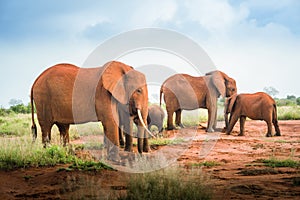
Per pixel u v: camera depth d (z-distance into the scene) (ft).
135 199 25.80
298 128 79.30
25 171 36.91
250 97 71.15
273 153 48.37
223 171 37.24
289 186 30.22
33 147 42.52
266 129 79.41
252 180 32.24
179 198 25.66
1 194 29.55
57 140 49.49
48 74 47.60
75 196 26.89
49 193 29.55
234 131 77.00
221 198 26.81
